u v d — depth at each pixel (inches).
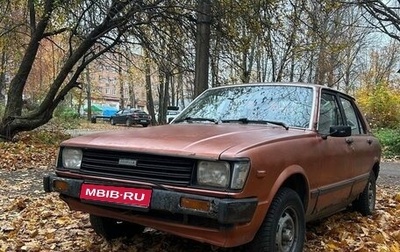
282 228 143.3
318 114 177.2
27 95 1421.0
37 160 437.7
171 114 1338.6
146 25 524.4
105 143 144.4
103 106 2524.6
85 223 199.6
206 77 450.0
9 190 283.4
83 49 556.4
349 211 232.2
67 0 487.8
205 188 125.2
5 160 414.6
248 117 180.1
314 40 555.2
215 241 127.0
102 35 538.3
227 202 120.2
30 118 557.3
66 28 538.0
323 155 168.4
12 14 642.8
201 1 446.0
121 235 176.7
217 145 130.9
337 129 175.8
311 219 172.1
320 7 493.4
